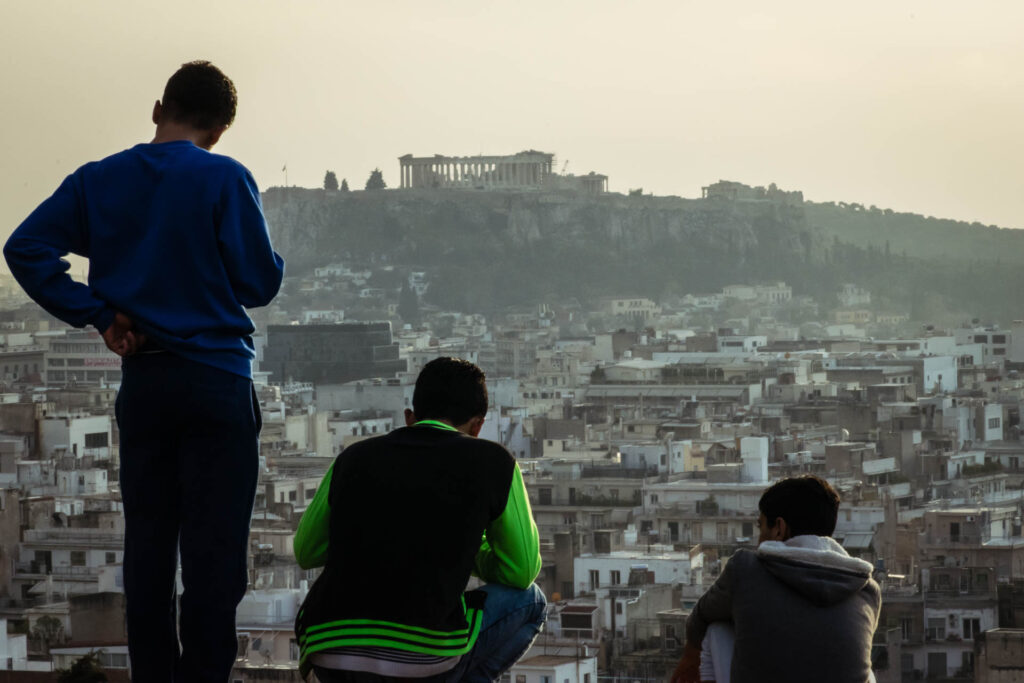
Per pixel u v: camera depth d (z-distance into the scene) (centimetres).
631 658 11619
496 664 1988
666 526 18600
